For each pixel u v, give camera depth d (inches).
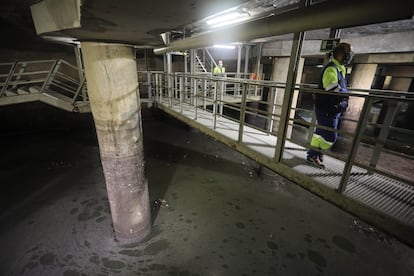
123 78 101.7
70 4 58.4
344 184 82.8
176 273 119.8
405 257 132.1
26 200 178.1
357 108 293.0
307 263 127.2
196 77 185.9
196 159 268.5
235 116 446.9
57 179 212.1
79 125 380.5
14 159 252.4
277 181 220.4
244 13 162.4
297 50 90.7
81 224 152.9
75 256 127.6
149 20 63.2
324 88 94.7
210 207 176.2
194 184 210.4
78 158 259.6
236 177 226.2
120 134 108.1
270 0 135.2
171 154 281.6
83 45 94.0
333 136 99.9
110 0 46.7
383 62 241.1
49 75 231.1
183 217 163.5
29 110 335.9
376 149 98.7
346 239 145.8
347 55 93.6
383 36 193.9
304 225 158.4
